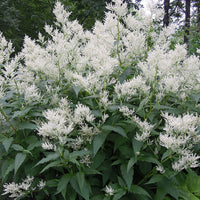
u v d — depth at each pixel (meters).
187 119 2.53
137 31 4.48
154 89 3.25
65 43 4.00
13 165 3.03
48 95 4.00
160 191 3.04
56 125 2.66
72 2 18.83
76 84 3.55
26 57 4.27
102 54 3.31
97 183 3.28
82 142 3.35
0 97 3.17
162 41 4.45
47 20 16.36
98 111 3.29
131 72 4.38
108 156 3.56
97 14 17.80
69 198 3.12
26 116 3.35
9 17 13.38
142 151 3.10
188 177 3.43
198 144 3.16
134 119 3.09
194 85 3.54
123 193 2.78
